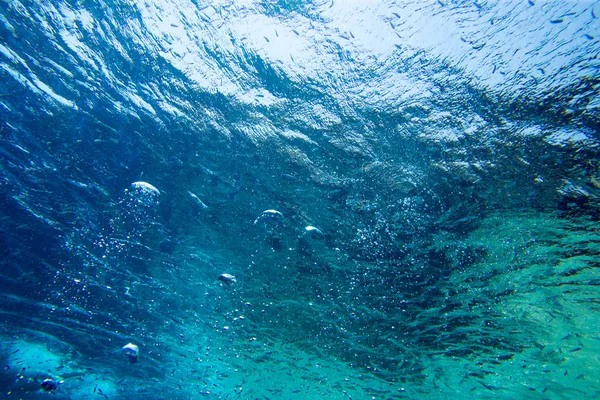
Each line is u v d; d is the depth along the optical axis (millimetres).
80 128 4473
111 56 4094
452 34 3711
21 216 5176
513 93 3666
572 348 5672
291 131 4441
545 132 3705
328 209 4891
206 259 5711
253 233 5277
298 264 5512
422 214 4633
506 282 5047
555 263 4637
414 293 5480
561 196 3986
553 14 3361
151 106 4395
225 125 4484
